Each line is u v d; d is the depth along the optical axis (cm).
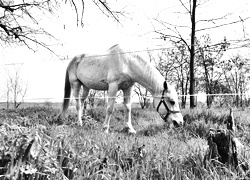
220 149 267
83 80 837
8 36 714
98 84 795
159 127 682
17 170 159
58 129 343
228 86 2459
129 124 729
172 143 381
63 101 892
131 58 707
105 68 761
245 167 250
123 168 271
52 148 214
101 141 363
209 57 1597
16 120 349
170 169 256
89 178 206
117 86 724
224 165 254
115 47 752
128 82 726
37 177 173
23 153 175
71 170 206
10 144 181
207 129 570
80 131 493
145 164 268
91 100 1738
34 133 193
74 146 276
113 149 301
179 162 277
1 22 695
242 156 266
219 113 795
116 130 753
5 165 173
